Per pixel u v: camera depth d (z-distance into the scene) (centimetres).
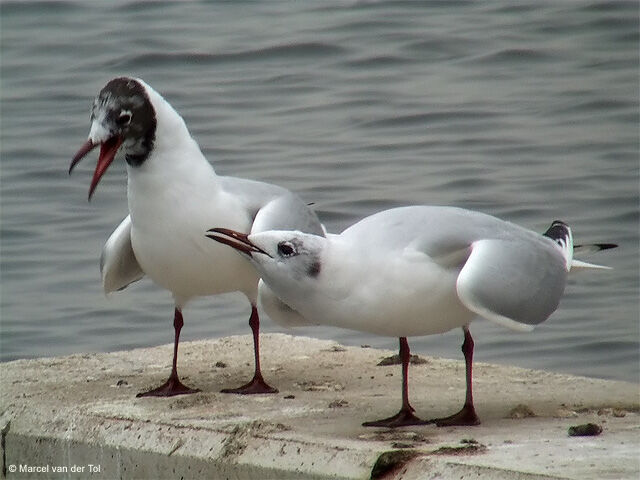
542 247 1001
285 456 938
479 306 938
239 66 2453
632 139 2120
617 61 2459
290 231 974
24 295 1706
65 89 2378
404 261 950
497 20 2653
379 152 2072
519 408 1029
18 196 1994
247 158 2047
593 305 1625
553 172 1988
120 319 1634
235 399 1090
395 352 1273
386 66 2453
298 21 2681
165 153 1090
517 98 2300
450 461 876
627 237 1788
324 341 1331
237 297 1702
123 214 1923
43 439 1056
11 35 2652
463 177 1967
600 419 1004
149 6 2809
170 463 984
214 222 1098
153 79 2406
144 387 1149
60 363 1259
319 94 2327
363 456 906
